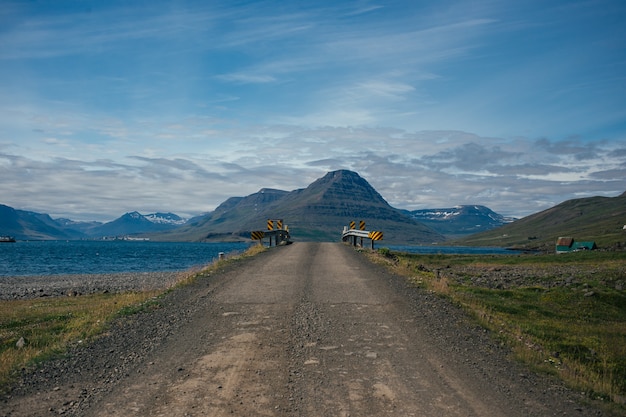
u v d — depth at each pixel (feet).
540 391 22.52
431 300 44.45
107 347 28.91
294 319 36.14
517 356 27.96
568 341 39.50
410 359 26.81
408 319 36.55
